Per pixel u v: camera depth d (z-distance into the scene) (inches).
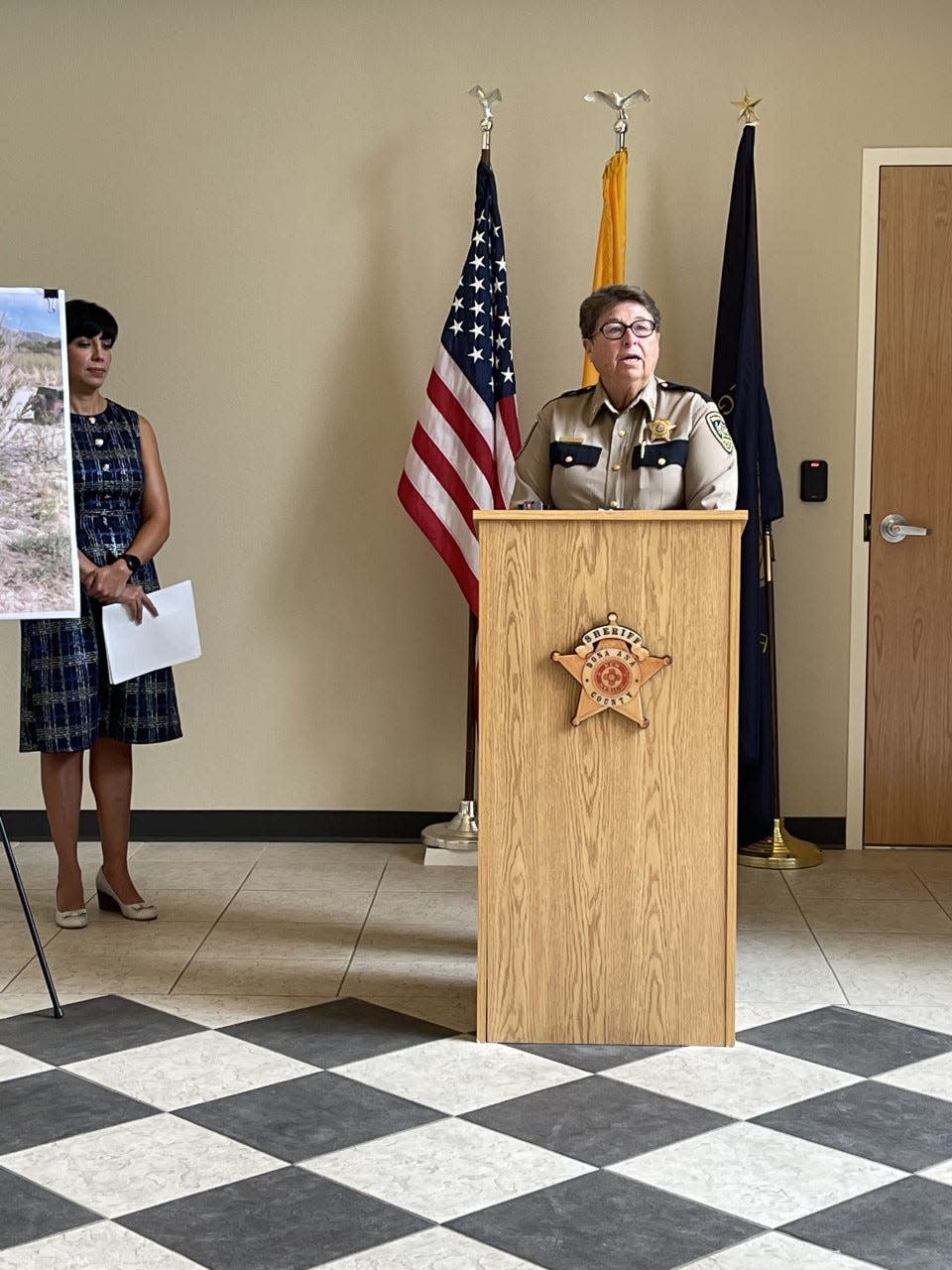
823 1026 124.3
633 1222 90.7
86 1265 85.8
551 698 117.3
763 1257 86.7
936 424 183.9
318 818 191.2
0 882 171.3
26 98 183.6
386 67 182.7
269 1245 88.1
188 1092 110.5
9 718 189.8
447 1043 120.4
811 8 180.7
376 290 185.2
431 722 189.6
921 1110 107.2
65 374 131.4
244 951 145.2
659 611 116.1
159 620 152.3
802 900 163.6
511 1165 98.5
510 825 118.5
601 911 119.0
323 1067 115.3
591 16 181.6
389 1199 93.9
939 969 139.5
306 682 189.8
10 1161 99.3
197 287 185.3
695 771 117.4
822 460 184.9
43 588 131.9
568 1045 120.1
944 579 185.3
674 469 129.3
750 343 173.9
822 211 182.5
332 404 186.5
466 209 183.9
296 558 188.4
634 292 127.5
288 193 184.2
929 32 180.2
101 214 184.5
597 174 183.2
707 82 181.9
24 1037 122.1
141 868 176.9
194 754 190.9
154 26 182.4
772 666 179.0
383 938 149.6
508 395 176.6
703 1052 118.3
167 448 187.3
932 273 182.5
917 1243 88.4
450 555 174.2
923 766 187.5
